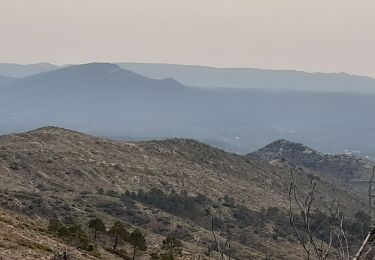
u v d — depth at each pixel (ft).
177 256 315.58
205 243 515.91
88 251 232.53
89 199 649.20
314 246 23.84
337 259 23.12
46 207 518.37
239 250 434.71
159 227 577.43
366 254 22.91
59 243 206.39
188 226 604.49
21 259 151.33
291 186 26.02
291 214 25.54
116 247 305.32
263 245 568.82
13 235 184.85
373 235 23.38
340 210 25.45
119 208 621.31
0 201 493.77
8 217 229.86
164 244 316.40
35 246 179.01
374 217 23.61
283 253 546.26
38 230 225.76
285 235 632.38
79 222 497.46
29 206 505.66
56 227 235.81
